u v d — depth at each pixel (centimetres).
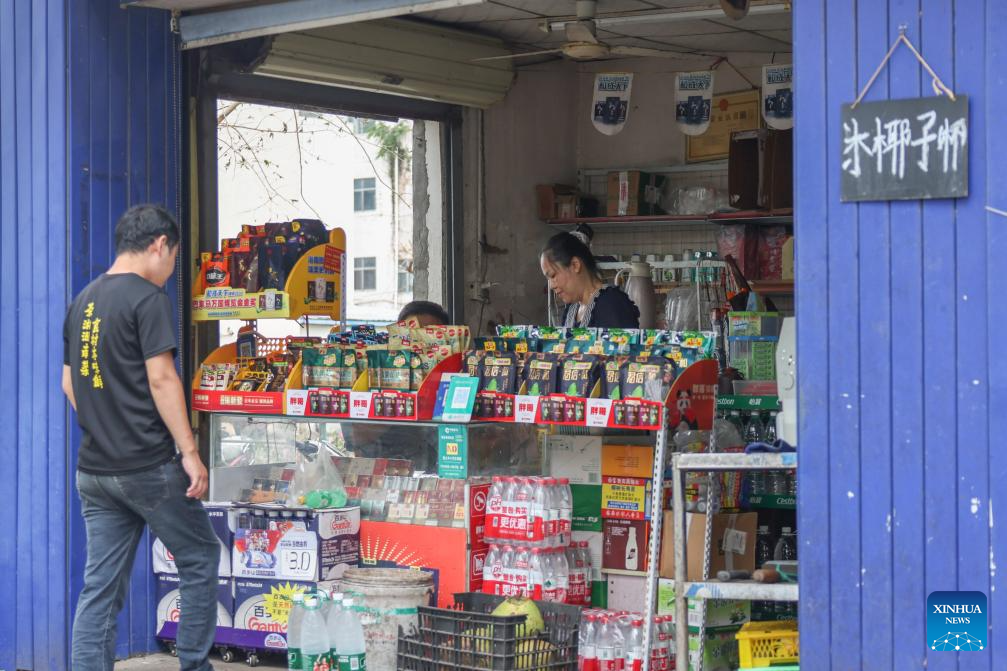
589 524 523
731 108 836
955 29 357
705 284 830
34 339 556
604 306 596
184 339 598
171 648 569
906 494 365
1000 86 352
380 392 530
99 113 559
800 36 378
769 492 522
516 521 507
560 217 847
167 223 466
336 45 657
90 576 466
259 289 576
